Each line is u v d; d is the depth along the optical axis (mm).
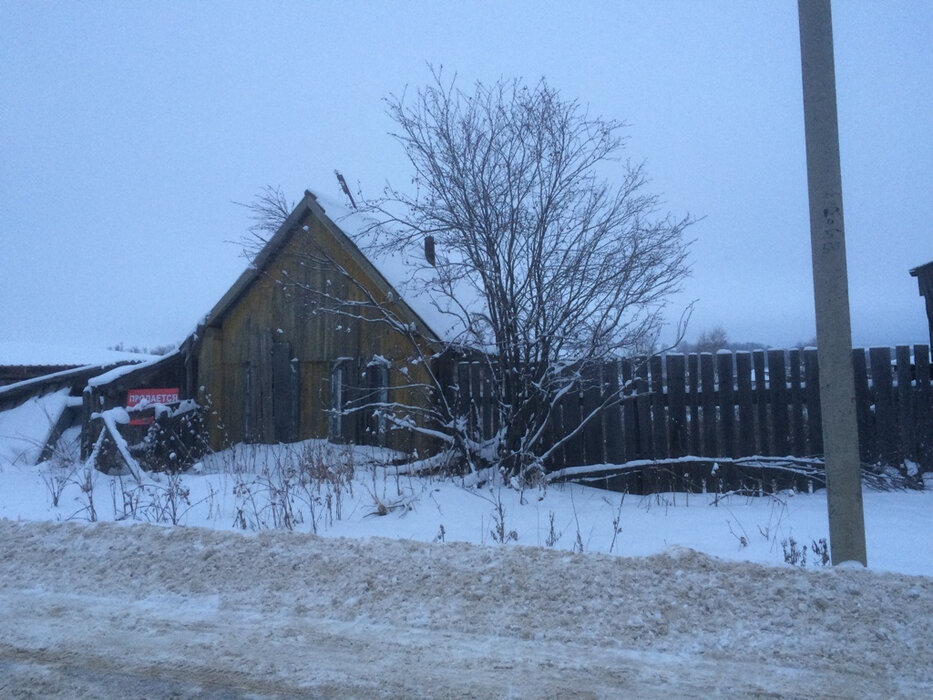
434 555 6352
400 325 10570
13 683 4633
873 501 8914
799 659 4730
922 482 9609
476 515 8281
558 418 10930
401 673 4660
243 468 11508
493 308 9797
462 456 10375
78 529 7422
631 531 7641
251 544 6766
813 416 10039
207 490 9680
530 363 9992
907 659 4668
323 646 5090
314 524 7680
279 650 5039
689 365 10500
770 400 10227
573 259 9680
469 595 5727
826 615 5172
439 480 9797
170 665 4844
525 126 9578
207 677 4672
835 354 5898
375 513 8289
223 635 5312
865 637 4918
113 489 9117
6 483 10680
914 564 6250
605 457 10711
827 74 5953
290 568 6344
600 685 4453
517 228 9555
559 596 5617
